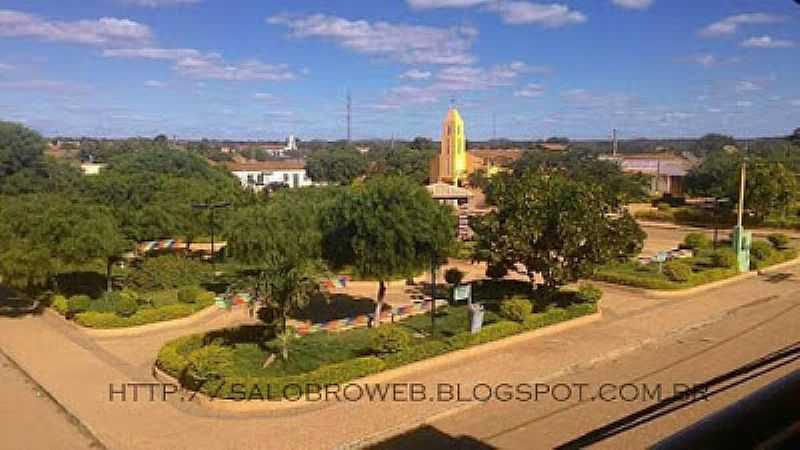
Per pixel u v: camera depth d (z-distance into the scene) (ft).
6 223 74.08
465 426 46.34
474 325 64.49
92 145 488.85
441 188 145.59
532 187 74.28
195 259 102.94
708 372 57.93
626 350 64.59
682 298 87.61
